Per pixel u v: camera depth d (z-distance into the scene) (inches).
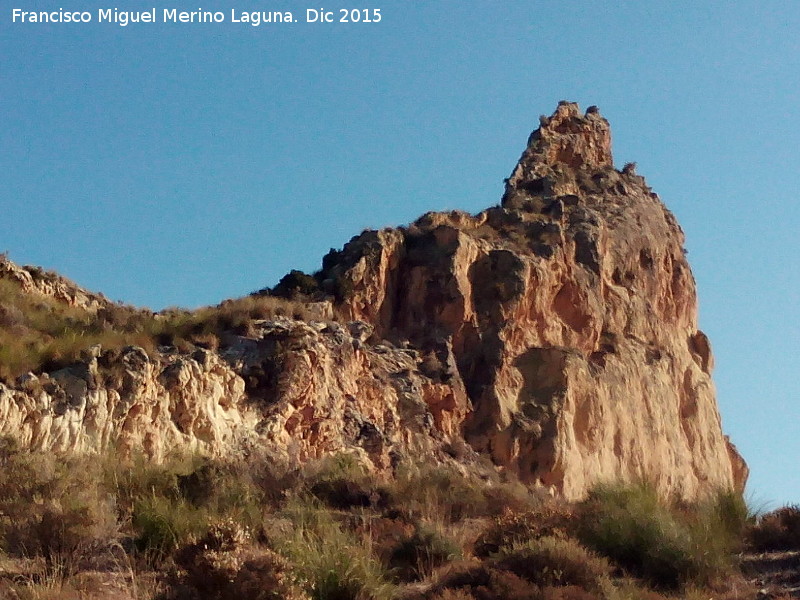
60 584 690.8
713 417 2369.6
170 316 1712.6
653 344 2265.0
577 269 2151.8
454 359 1905.8
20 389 1225.4
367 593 717.3
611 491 994.1
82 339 1390.3
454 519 1077.8
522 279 2012.8
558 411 1883.6
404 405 1734.7
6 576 711.7
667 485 2101.4
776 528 911.7
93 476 937.5
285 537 784.3
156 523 807.7
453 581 751.7
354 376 1678.2
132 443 1273.4
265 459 1332.4
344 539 784.3
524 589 721.6
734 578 803.4
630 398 2080.5
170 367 1407.5
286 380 1528.1
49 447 1190.9
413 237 2091.5
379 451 1556.3
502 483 1679.4
